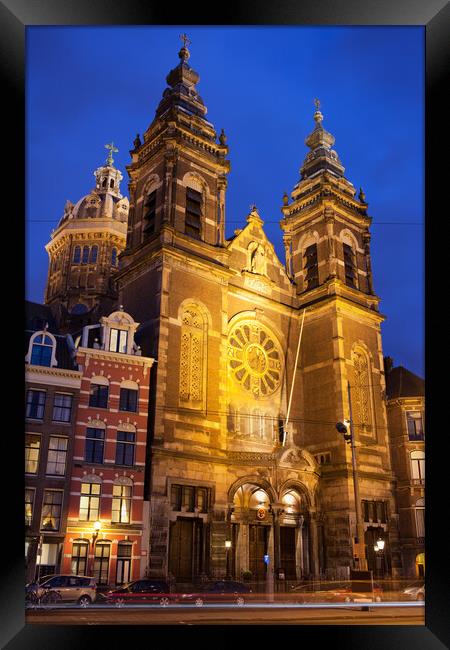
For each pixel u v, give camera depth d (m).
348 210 55.44
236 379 45.47
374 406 50.09
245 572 37.84
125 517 34.50
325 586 40.53
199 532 37.47
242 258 49.28
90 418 35.34
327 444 46.81
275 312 50.25
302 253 55.19
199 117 48.41
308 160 60.12
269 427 46.16
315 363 49.88
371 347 52.03
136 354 38.41
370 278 55.34
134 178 48.56
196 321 42.25
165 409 37.69
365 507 46.06
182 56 51.94
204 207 45.81
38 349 35.44
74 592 27.11
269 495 40.25
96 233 64.94
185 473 37.19
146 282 42.22
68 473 33.59
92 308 62.00
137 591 28.75
